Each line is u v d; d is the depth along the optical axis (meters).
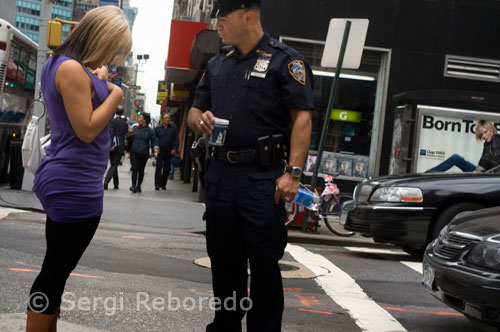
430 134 14.09
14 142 14.23
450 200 9.04
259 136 3.68
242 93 3.70
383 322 5.58
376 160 15.65
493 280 4.46
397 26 15.79
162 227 11.33
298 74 3.66
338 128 15.76
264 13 15.55
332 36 10.48
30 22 198.75
